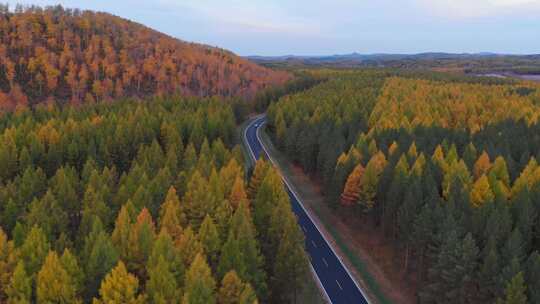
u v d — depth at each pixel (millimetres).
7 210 47781
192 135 87438
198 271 32906
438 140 82188
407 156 67562
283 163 94938
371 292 47375
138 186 53812
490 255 37719
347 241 59625
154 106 113688
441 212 46281
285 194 53875
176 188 57438
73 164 74188
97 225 40094
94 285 35312
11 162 68688
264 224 48906
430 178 55688
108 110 106188
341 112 114688
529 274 36031
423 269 49781
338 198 65000
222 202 47312
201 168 60250
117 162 79750
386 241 58094
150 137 86562
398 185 55656
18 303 31234
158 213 50688
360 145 75688
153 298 32594
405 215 49938
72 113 98562
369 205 59844
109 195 53312
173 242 40156
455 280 39250
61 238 39875
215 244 41625
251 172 72000
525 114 105688
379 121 95062
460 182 53844
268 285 43125
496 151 71000
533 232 47938
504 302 34562
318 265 52500
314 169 85938
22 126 83000
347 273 50906
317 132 88625
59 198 52750
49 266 32656
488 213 46156
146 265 36406
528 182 56281
